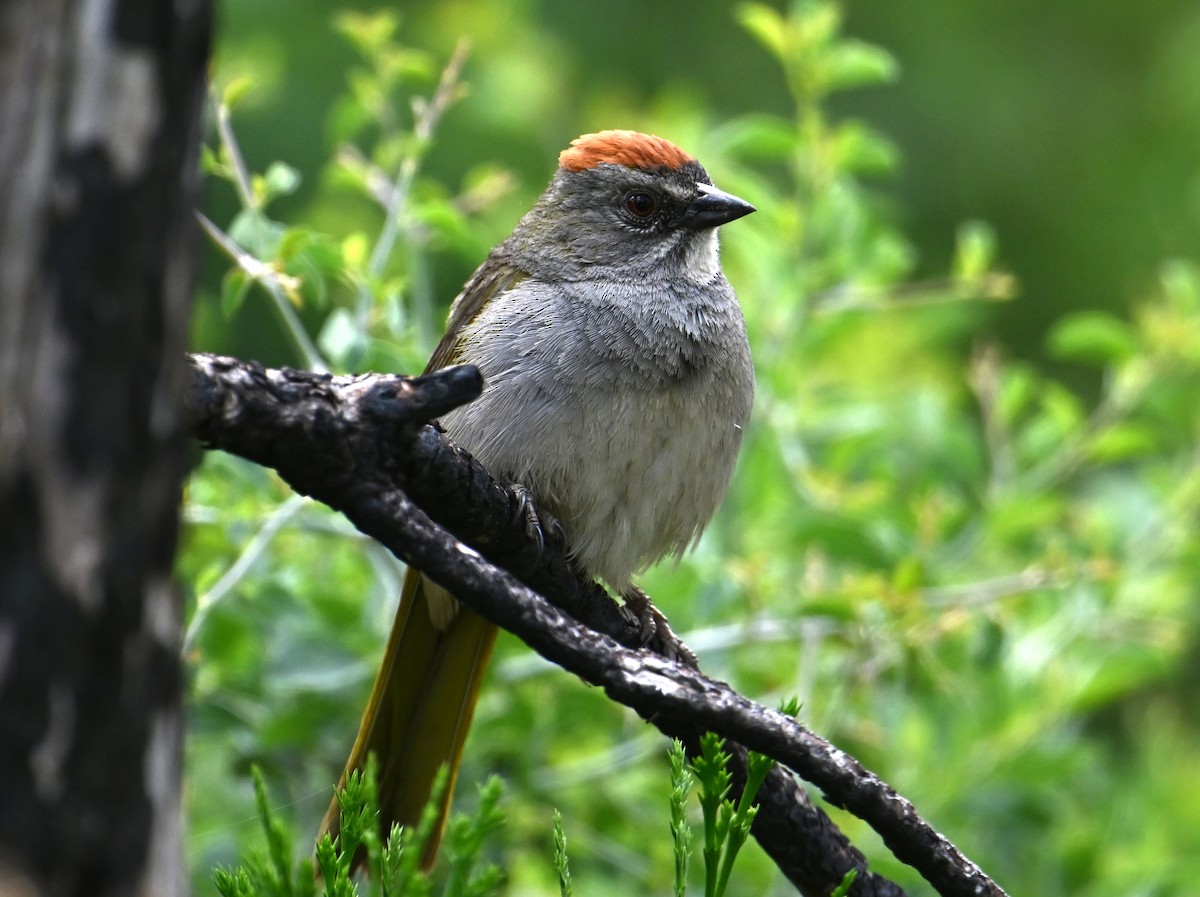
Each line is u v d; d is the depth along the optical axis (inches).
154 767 127.0
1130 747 565.0
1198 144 702.5
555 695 392.8
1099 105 725.9
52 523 121.4
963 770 409.4
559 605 295.0
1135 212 713.0
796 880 251.9
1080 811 471.8
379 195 402.0
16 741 119.7
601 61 704.4
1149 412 522.6
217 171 348.8
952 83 725.3
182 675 134.5
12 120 120.1
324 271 382.9
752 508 443.2
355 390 188.1
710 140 472.7
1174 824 468.4
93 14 121.8
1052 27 740.0
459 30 600.1
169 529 128.8
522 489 289.7
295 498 346.9
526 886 394.6
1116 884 431.2
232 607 371.6
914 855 212.8
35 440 120.9
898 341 536.4
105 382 123.2
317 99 653.3
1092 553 441.1
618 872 410.6
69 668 121.6
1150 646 436.8
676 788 198.2
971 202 717.3
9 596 120.0
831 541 414.3
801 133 454.9
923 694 416.5
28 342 120.8
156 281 125.6
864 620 383.9
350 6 667.4
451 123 617.6
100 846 122.6
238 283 338.3
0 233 120.0
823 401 482.3
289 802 387.9
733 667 415.5
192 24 126.4
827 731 384.5
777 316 448.1
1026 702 416.2
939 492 433.7
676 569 365.1
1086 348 474.0
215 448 184.2
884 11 739.4
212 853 370.9
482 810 167.5
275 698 381.7
